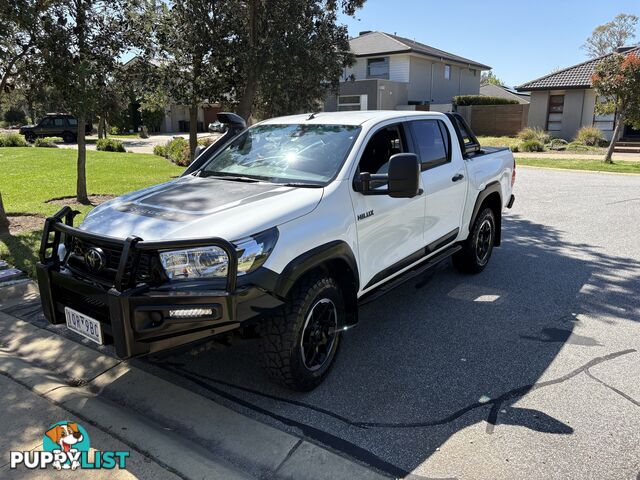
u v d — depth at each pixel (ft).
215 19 35.19
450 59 116.88
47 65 23.48
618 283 19.07
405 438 10.03
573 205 34.19
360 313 16.37
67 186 39.24
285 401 11.36
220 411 10.89
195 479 8.68
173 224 10.53
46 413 10.46
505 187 21.29
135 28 31.22
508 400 11.31
